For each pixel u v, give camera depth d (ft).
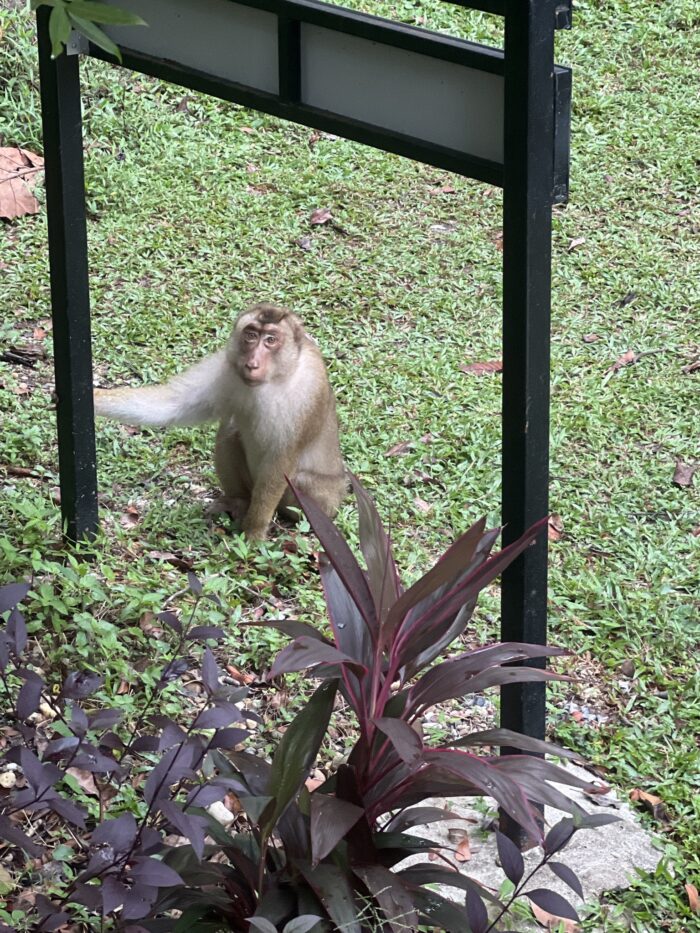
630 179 21.56
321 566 12.20
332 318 18.72
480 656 11.95
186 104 21.89
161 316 18.31
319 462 15.92
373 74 12.69
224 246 19.60
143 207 19.99
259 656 14.26
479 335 18.78
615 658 14.78
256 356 15.11
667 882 13.03
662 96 23.52
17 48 21.12
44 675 13.73
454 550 11.43
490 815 13.30
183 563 15.16
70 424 14.75
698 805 13.52
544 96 11.89
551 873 12.91
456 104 12.32
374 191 21.01
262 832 11.49
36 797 11.34
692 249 20.36
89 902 11.27
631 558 15.83
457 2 12.07
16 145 20.43
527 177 11.95
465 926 11.68
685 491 16.70
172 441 16.76
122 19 10.93
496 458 16.88
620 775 13.80
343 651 11.98
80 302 14.53
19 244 19.02
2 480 15.76
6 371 17.28
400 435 17.10
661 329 19.01
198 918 11.72
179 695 13.79
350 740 13.76
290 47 13.00
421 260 19.86
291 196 20.67
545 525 12.44
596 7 25.98
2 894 12.30
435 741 13.80
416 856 12.94
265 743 13.62
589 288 19.63
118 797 12.92
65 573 14.17
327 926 11.51
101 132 20.99
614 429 17.44
